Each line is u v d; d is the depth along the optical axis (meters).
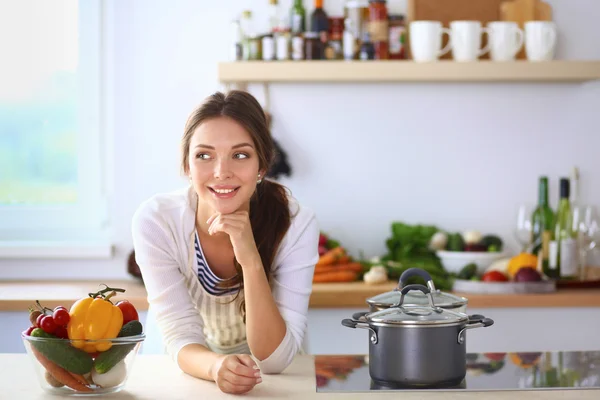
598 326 2.84
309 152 3.30
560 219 3.16
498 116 3.32
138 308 2.79
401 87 3.30
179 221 1.86
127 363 1.45
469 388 1.49
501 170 3.33
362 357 1.83
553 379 1.57
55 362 1.40
